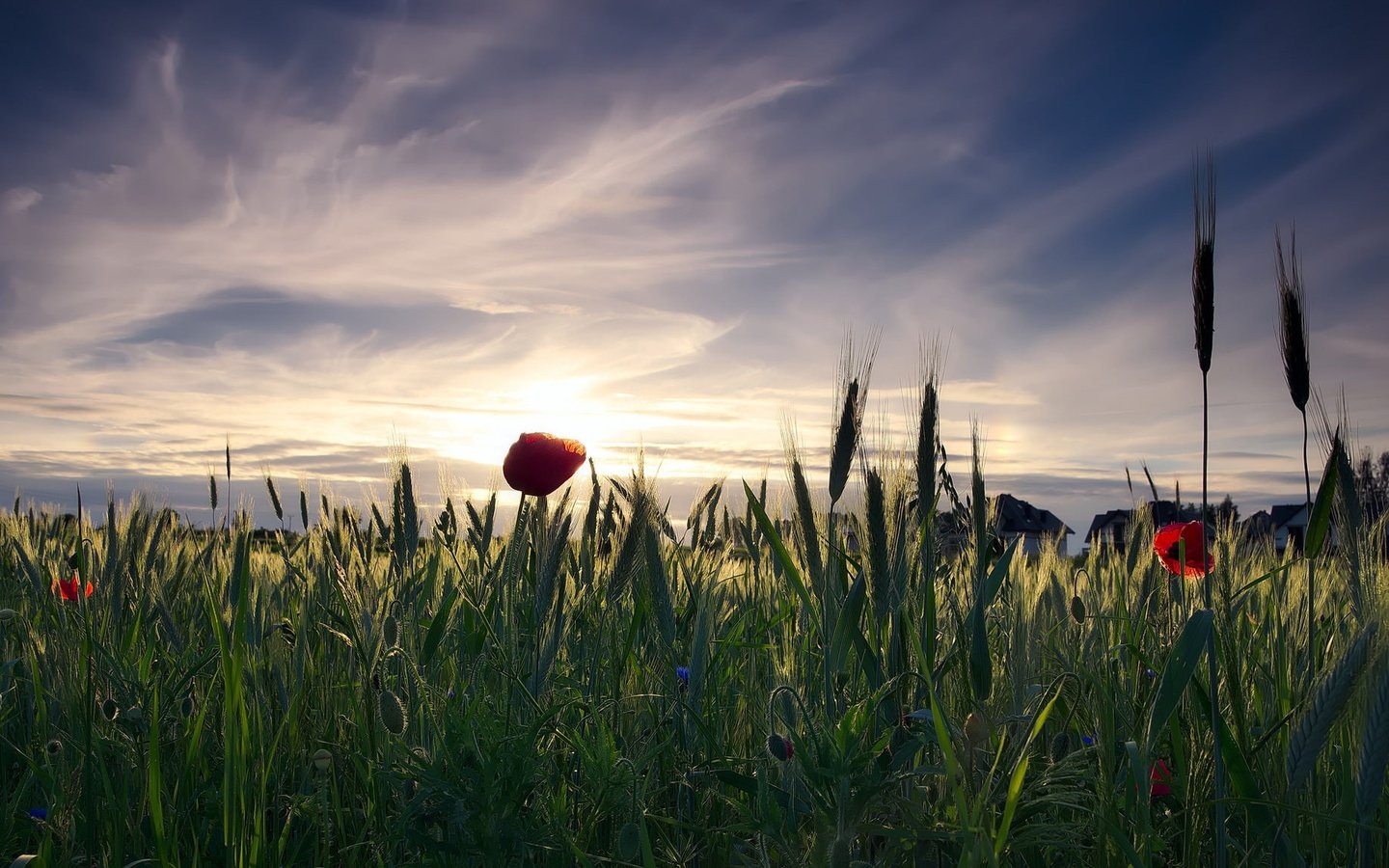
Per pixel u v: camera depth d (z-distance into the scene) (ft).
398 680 2.54
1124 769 2.11
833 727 1.97
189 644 3.02
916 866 1.93
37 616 3.32
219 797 2.19
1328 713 1.67
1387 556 2.06
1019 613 2.45
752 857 2.03
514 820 1.92
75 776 2.43
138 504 3.35
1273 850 1.79
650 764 2.28
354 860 2.16
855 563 2.23
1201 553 2.48
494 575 2.84
